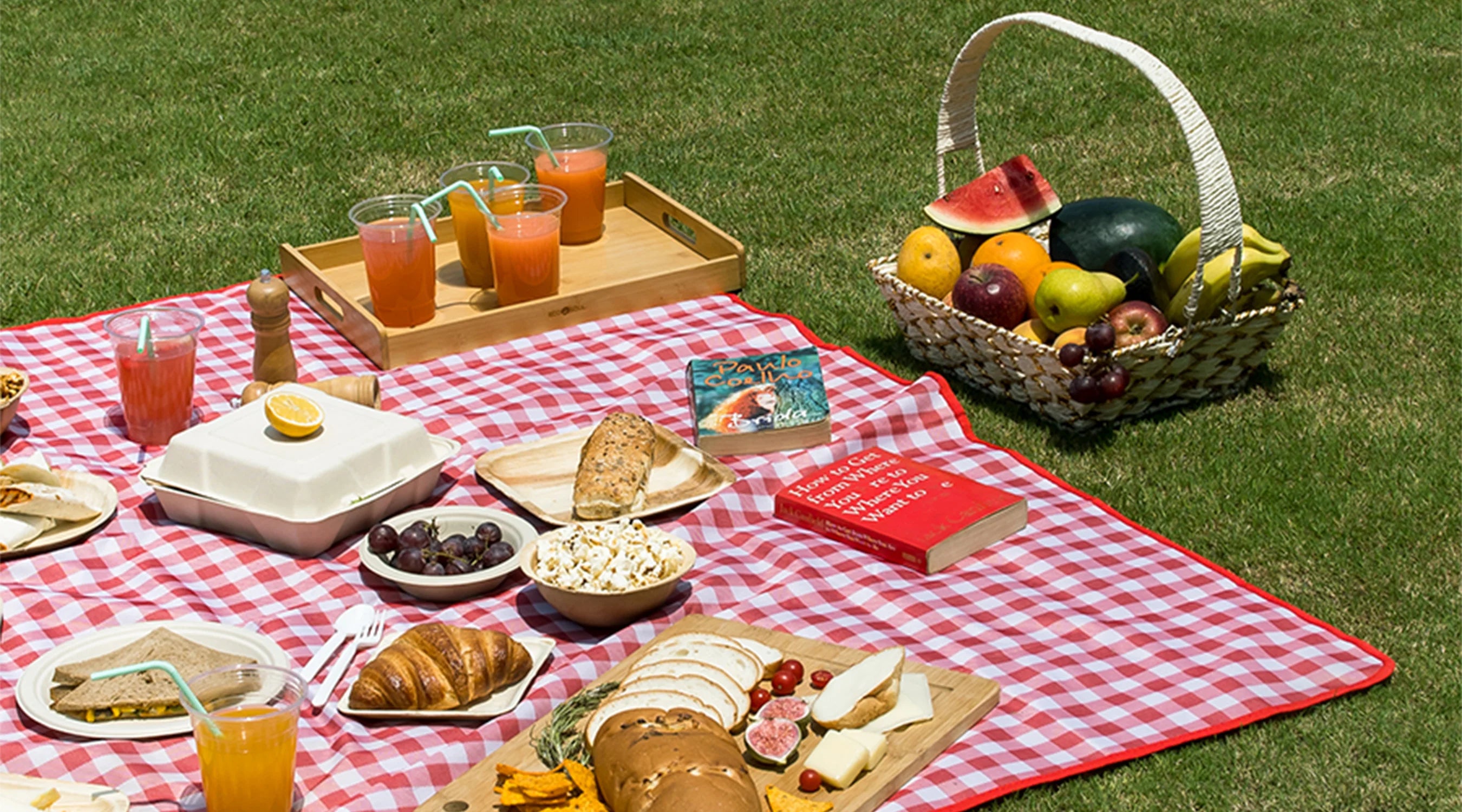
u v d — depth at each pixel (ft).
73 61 28.02
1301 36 28.96
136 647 10.44
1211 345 15.24
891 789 9.57
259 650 10.68
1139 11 30.50
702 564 12.42
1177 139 24.22
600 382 15.92
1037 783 9.85
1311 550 13.24
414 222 15.92
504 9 31.24
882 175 22.88
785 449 14.44
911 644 11.38
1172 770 10.17
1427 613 12.30
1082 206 16.17
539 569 11.37
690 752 8.66
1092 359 14.57
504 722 10.12
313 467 12.30
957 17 30.45
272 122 25.21
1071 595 12.23
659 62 28.25
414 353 16.33
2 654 11.07
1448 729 10.75
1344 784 10.21
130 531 12.76
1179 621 11.82
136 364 13.92
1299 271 19.03
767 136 24.59
